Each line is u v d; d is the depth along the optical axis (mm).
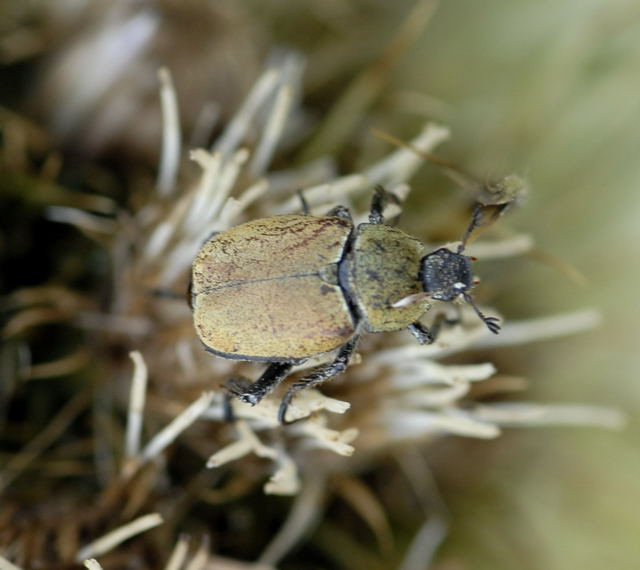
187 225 78
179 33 81
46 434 79
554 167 89
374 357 78
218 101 83
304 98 89
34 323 80
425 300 75
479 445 86
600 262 90
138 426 76
